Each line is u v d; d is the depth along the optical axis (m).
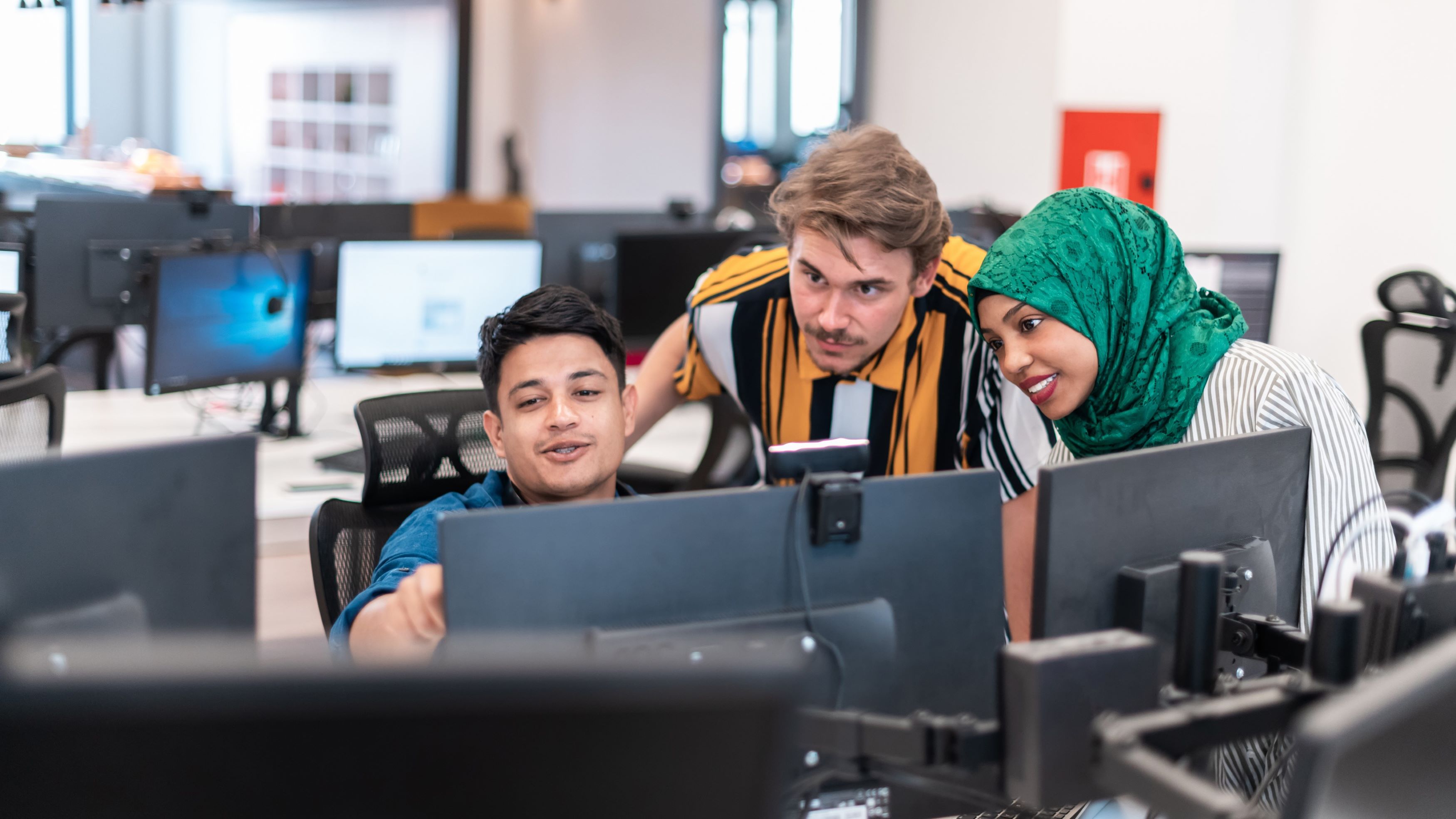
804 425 1.86
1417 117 4.55
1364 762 0.69
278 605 2.70
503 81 10.02
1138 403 1.42
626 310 4.08
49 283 3.56
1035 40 5.25
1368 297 4.75
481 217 6.45
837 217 1.48
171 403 3.60
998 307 1.41
